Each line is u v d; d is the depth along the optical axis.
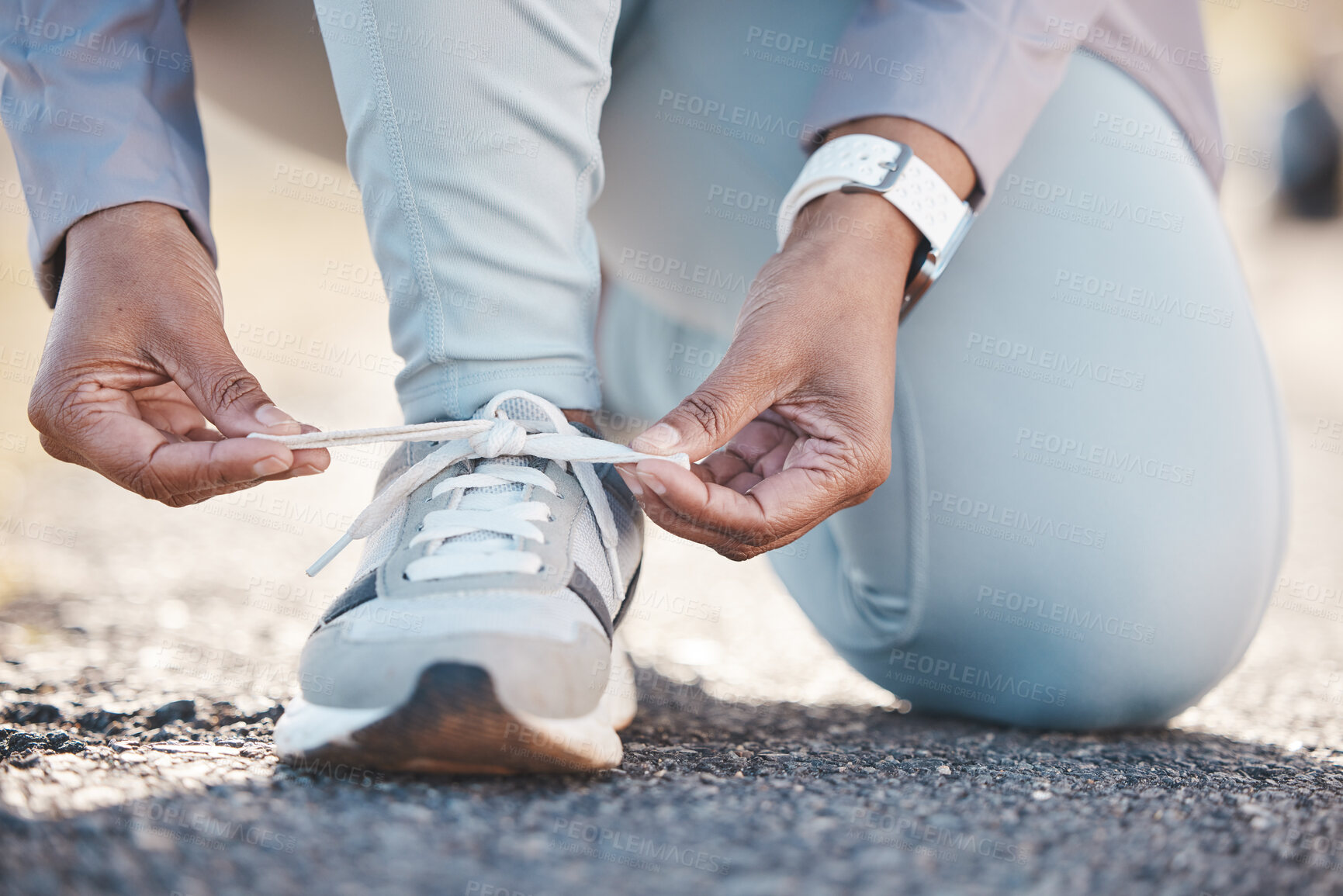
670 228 1.36
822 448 0.94
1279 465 1.27
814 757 1.05
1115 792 0.92
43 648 1.43
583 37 1.00
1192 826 0.80
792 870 0.69
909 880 0.68
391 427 0.97
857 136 1.07
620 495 1.10
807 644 1.87
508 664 0.82
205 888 0.63
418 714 0.80
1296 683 1.60
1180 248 1.21
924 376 1.20
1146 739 1.24
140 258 1.00
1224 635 1.22
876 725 1.29
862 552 1.28
